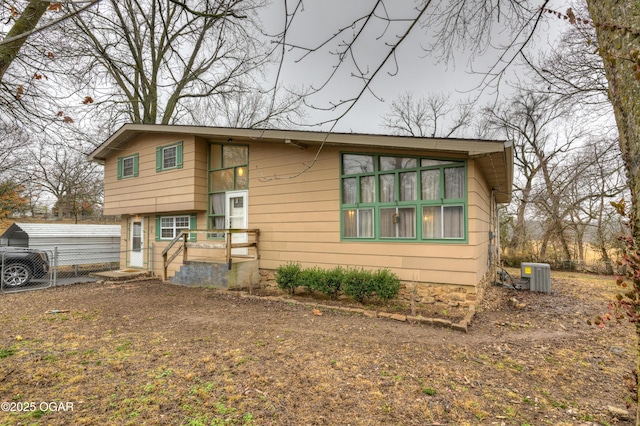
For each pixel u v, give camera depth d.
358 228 7.29
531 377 3.41
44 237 11.99
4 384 3.17
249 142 9.14
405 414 2.68
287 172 8.38
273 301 6.82
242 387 3.11
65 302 6.94
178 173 9.85
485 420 2.61
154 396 2.95
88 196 22.47
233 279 8.19
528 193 16.25
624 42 1.29
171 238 10.78
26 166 16.77
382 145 6.29
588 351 4.18
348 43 2.83
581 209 15.16
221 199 9.66
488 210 9.08
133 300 7.09
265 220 8.71
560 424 2.55
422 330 4.93
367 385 3.16
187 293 7.84
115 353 3.97
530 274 8.95
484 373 3.48
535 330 5.09
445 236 6.34
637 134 1.23
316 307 6.27
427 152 6.46
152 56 9.69
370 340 4.43
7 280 9.00
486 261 8.62
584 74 10.07
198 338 4.52
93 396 2.95
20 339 4.49
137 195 10.97
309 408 2.76
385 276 6.34
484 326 5.22
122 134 10.73
